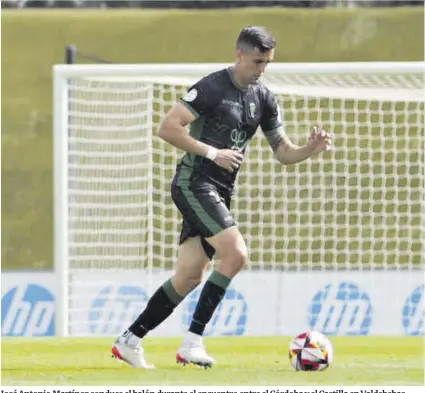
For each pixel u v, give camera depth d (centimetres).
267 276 4575
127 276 4456
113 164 5153
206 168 2384
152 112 4497
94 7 10262
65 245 4059
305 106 4778
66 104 4081
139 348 2452
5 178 8788
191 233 2441
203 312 2378
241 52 2367
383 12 9825
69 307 4425
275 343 2894
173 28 9844
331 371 2352
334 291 4591
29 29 9862
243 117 2411
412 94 4556
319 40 9600
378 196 6975
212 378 2255
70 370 2398
